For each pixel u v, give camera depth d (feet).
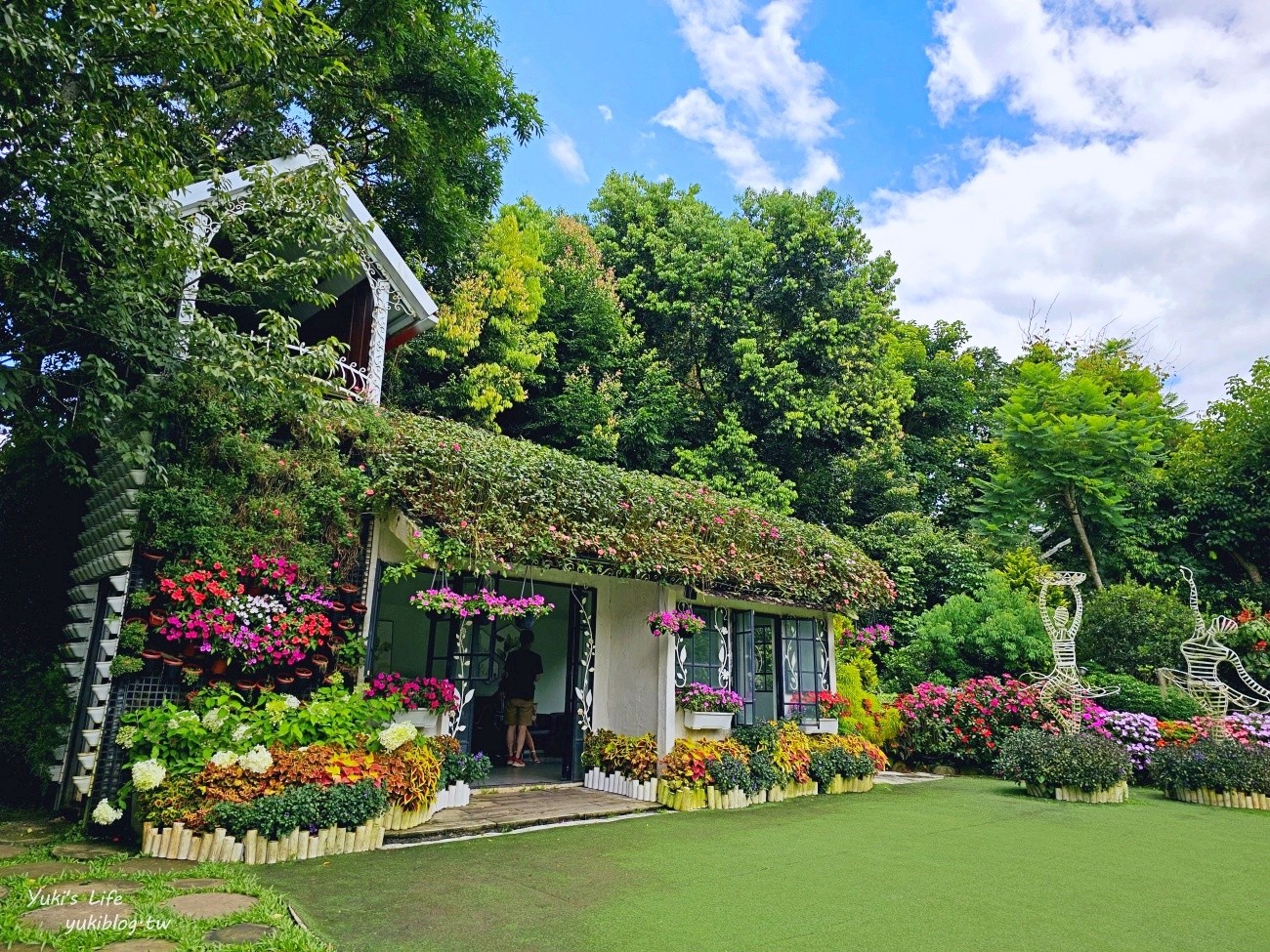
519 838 19.22
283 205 20.57
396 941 11.59
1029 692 38.14
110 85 15.56
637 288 65.16
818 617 35.32
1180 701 39.14
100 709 17.60
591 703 27.96
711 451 57.88
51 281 16.20
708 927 12.91
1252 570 59.67
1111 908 15.21
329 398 23.65
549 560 23.20
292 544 19.97
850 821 23.47
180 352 18.58
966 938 12.96
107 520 20.38
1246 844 22.29
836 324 61.31
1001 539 60.18
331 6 33.99
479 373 46.80
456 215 42.29
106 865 14.24
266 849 15.52
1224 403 64.08
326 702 18.63
